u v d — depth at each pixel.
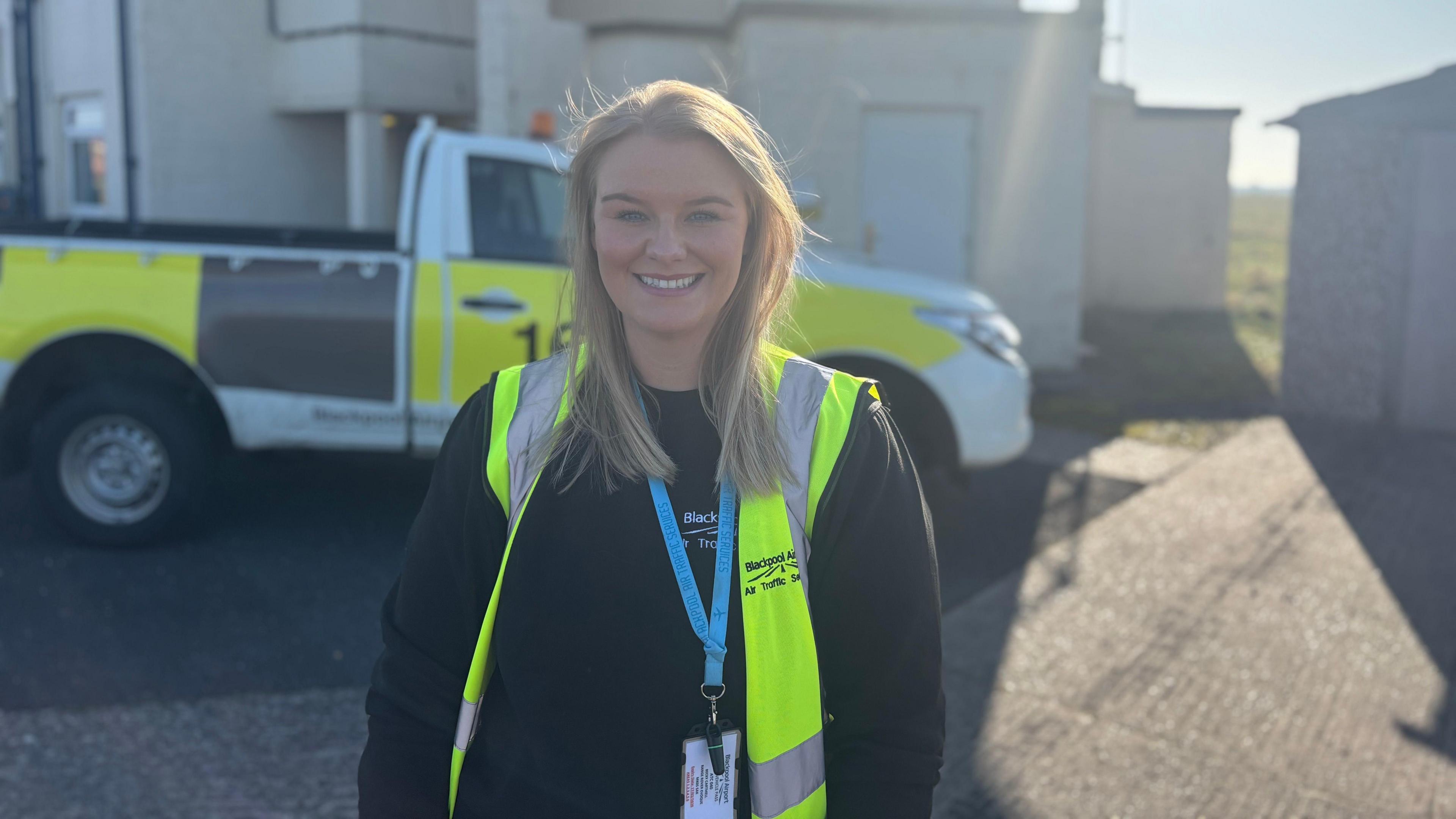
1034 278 10.14
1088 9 9.69
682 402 1.38
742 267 1.37
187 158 11.74
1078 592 4.74
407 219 4.88
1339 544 5.44
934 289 5.28
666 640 1.29
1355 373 8.41
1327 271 8.50
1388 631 4.33
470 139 4.95
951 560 5.15
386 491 6.06
